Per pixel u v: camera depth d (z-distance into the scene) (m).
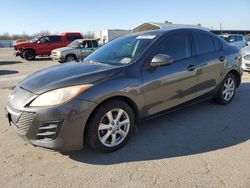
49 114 3.26
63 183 3.07
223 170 3.25
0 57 24.08
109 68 3.84
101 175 3.22
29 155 3.72
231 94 5.89
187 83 4.64
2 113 5.58
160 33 4.54
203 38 5.14
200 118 5.02
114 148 3.78
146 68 4.03
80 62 4.54
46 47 21.41
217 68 5.27
